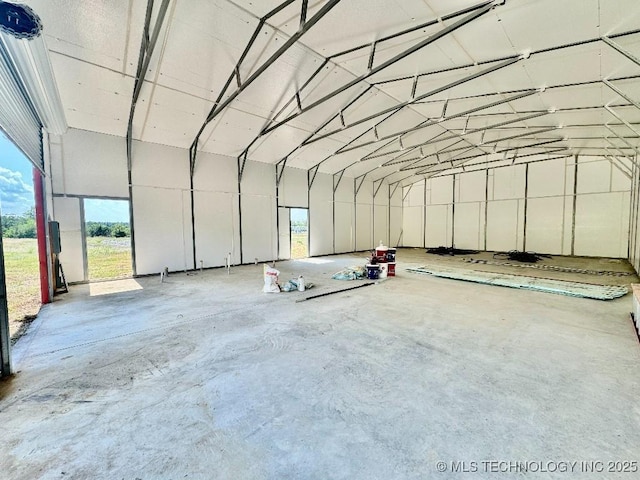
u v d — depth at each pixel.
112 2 3.38
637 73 3.86
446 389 2.09
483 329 3.29
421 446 1.55
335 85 5.52
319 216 10.91
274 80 5.21
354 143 8.70
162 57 4.31
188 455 1.50
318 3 3.54
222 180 8.02
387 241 13.94
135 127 6.04
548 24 3.29
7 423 1.75
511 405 1.90
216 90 5.20
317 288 5.38
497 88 5.10
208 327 3.37
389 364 2.47
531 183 10.77
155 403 1.95
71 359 2.59
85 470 1.41
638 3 2.76
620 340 2.94
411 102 5.62
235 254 8.37
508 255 10.45
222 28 3.92
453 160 11.06
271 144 8.00
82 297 4.76
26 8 1.77
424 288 5.41
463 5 3.28
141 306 4.23
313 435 1.64
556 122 6.50
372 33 3.99
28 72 2.75
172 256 7.11
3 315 2.27
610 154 8.95
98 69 4.37
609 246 9.35
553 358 2.56
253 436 1.63
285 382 2.19
